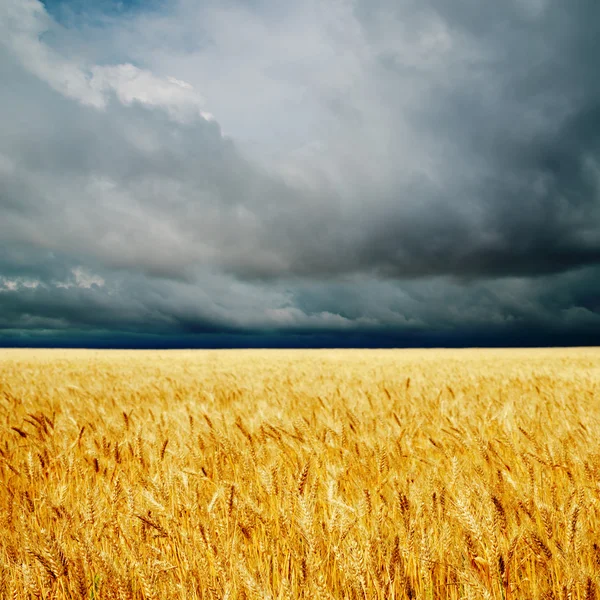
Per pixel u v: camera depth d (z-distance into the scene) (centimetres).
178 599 208
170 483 296
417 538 223
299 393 768
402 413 564
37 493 314
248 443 391
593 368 1639
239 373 1463
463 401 657
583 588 189
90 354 4191
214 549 220
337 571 226
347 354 3988
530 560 228
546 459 326
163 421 509
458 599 207
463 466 336
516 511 256
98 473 339
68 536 245
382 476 320
